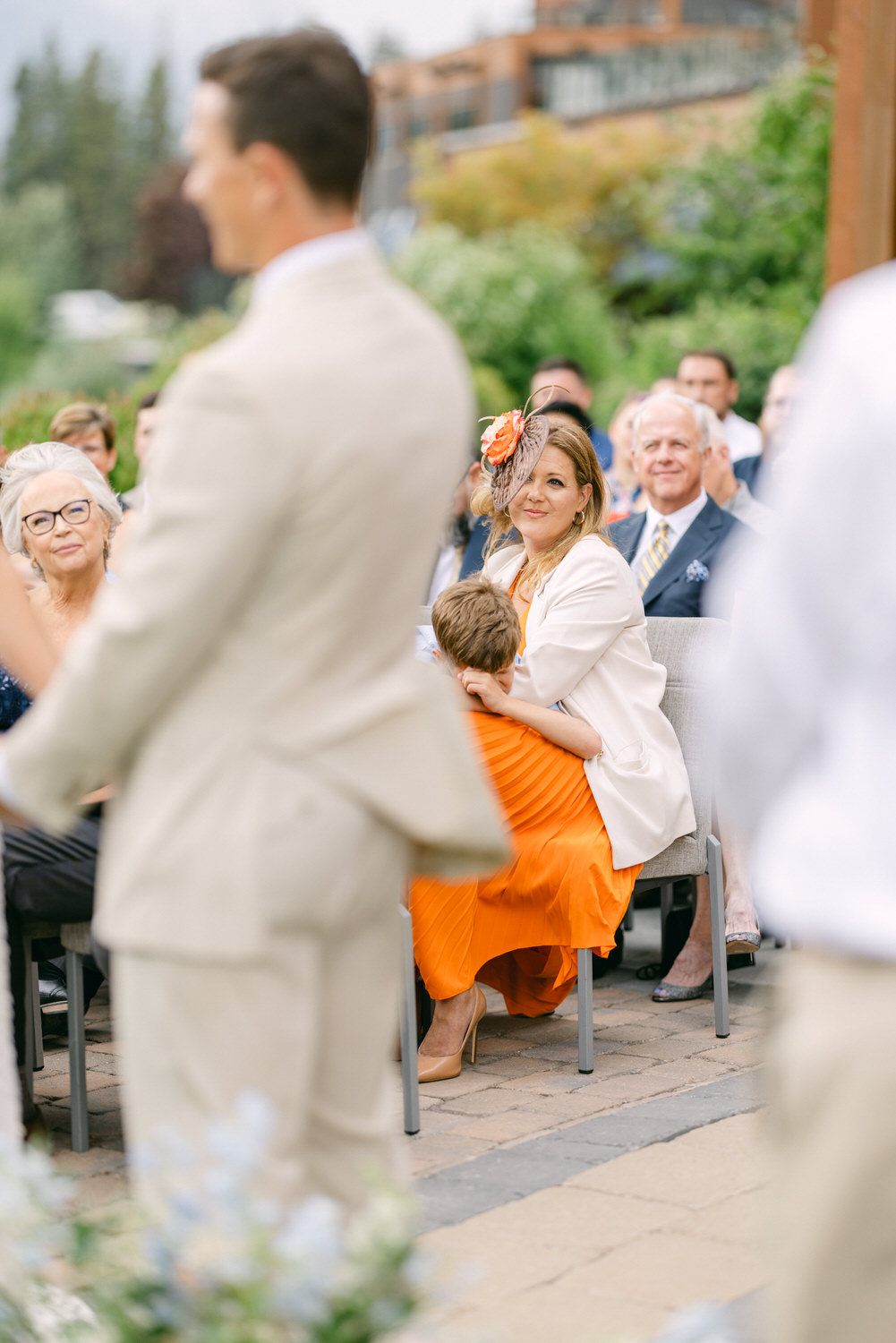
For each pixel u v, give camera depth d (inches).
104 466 349.4
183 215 3309.5
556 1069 203.6
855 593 72.7
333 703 90.7
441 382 95.7
